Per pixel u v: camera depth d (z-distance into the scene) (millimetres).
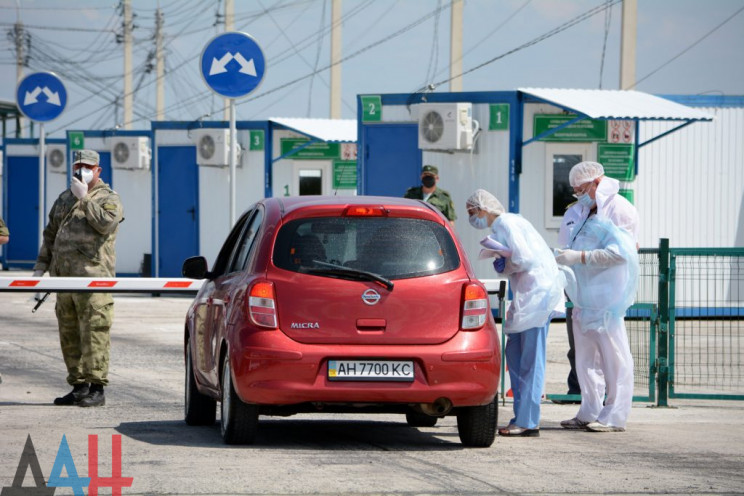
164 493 19844
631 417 32219
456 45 95562
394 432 28141
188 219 82375
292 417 30891
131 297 77625
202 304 28141
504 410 32719
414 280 24438
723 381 38906
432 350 24219
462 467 22891
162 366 40875
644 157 62031
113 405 32094
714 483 21672
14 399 33156
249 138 80688
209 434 26938
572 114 59625
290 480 21062
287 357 23875
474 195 28266
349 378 24016
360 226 24766
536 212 59562
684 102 62969
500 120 59125
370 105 61750
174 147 82812
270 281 24281
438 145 59125
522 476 22000
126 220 89062
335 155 81188
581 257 28922
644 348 35031
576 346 29562
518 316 27625
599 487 21062
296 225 24719
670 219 62562
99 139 89562
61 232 31984
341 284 24219
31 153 102750
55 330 52812
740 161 63625
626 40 80562
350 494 20031
